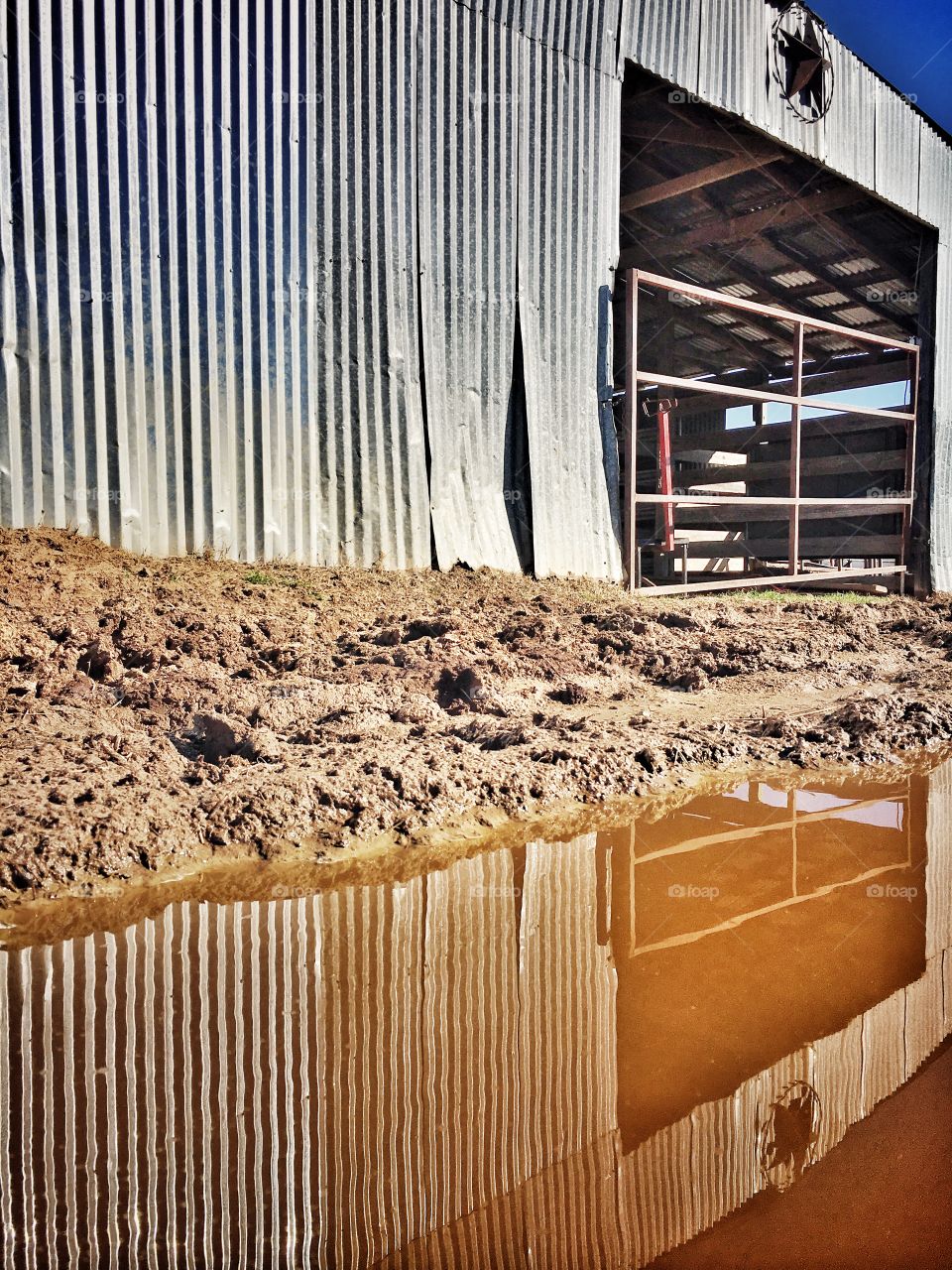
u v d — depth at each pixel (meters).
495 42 6.96
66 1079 1.49
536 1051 1.57
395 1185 1.25
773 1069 1.52
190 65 5.46
